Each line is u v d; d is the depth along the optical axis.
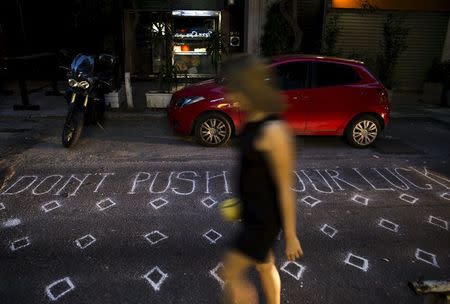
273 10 11.55
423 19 12.77
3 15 13.18
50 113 9.16
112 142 7.29
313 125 7.05
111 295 3.13
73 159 6.29
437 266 3.65
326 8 12.22
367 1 12.07
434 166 6.44
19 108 9.43
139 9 13.62
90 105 7.49
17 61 9.16
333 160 6.58
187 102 6.93
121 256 3.66
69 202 4.76
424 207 4.89
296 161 6.47
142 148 6.96
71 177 5.54
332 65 7.02
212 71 14.59
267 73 2.21
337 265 3.62
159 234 4.07
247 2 12.06
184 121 6.98
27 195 4.93
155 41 10.72
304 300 3.13
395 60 12.34
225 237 4.04
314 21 12.48
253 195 2.30
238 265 2.50
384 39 12.58
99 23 13.10
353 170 6.13
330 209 4.77
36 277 3.33
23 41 13.56
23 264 3.51
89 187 5.21
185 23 14.05
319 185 5.50
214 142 7.04
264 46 11.66
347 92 6.98
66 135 6.70
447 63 12.21
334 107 6.99
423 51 13.20
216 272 3.45
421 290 2.09
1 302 3.03
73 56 13.56
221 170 5.93
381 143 7.75
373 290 3.28
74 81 6.81
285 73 6.85
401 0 12.41
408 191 5.38
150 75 14.41
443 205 4.97
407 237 4.16
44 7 13.45
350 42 12.80
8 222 4.25
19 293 3.13
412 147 7.52
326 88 6.93
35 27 13.64
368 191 5.34
